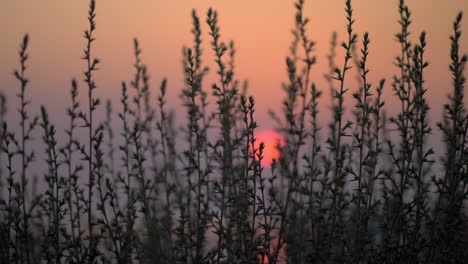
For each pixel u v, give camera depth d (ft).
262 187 11.49
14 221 12.66
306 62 11.04
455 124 11.09
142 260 13.69
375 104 12.19
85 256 12.78
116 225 12.69
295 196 12.51
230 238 12.66
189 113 13.52
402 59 12.79
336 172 11.86
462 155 11.21
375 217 13.93
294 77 11.27
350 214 13.87
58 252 12.85
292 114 11.41
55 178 12.61
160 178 14.48
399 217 12.34
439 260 12.13
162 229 13.79
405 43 12.73
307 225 13.44
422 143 11.64
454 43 10.89
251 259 12.03
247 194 11.78
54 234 12.97
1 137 12.26
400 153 12.53
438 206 11.91
